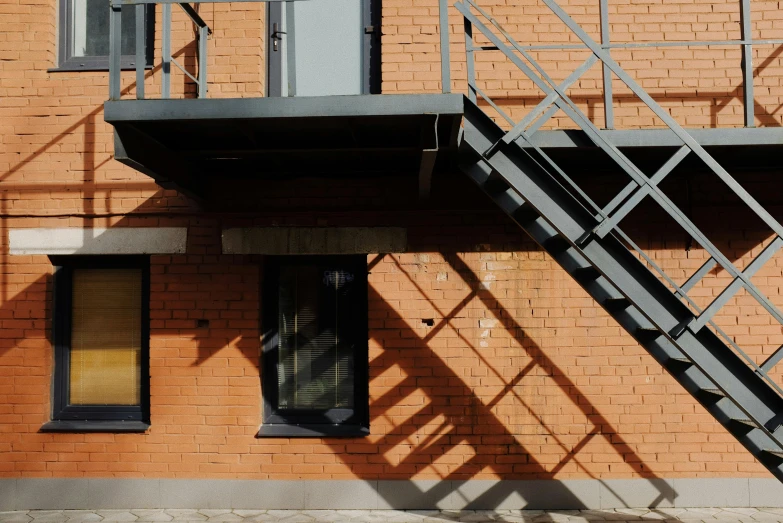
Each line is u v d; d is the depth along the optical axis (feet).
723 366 10.90
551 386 16.11
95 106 16.63
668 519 15.20
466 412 16.08
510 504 15.94
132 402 16.94
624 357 16.14
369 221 16.35
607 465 15.99
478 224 16.37
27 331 16.48
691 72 16.20
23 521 15.34
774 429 10.66
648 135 13.47
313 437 16.08
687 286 10.93
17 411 16.34
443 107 11.23
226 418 16.16
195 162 15.08
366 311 16.81
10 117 16.63
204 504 16.02
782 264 16.07
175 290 16.40
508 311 16.24
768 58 16.22
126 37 17.30
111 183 16.48
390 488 15.99
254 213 16.34
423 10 16.44
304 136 13.24
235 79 16.37
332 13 17.22
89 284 17.20
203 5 16.52
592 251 11.16
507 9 16.43
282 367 16.96
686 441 15.99
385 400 16.12
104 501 16.08
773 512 15.57
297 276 17.10
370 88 17.03
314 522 15.15
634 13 16.38
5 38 16.75
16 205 16.56
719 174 10.82
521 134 11.68
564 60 16.29
